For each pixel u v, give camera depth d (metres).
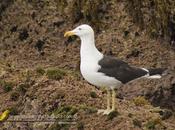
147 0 22.69
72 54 22.45
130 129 14.80
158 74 15.56
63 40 22.95
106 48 22.30
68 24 23.39
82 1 23.50
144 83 20.28
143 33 22.48
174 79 20.19
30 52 22.88
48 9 23.78
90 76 15.02
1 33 23.66
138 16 22.72
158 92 20.06
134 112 16.06
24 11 23.88
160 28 22.30
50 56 22.58
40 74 17.28
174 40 22.16
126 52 22.03
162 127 15.33
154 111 17.36
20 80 17.23
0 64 20.39
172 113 17.39
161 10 22.36
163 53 21.78
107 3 23.39
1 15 23.97
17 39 23.36
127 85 20.31
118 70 15.02
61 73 17.19
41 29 23.38
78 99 16.09
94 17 23.27
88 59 15.09
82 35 15.23
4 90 17.02
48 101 16.11
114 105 15.40
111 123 15.05
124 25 22.80
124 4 23.20
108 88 15.41
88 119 15.31
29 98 16.39
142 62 21.62
